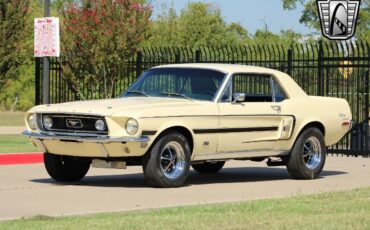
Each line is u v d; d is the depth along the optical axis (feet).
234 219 33.65
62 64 97.96
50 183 50.19
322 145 54.39
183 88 50.14
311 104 53.78
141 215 35.17
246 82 52.16
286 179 53.98
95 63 97.09
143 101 48.32
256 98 51.52
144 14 99.30
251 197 43.39
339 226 31.81
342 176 56.13
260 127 50.85
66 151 47.16
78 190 46.47
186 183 50.70
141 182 50.98
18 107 228.43
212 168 58.08
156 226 31.81
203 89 49.62
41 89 95.14
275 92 52.60
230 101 49.70
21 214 37.09
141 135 45.34
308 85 78.33
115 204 40.50
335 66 75.31
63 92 98.12
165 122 46.21
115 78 98.94
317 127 54.19
